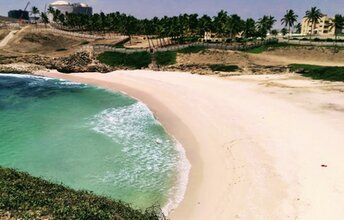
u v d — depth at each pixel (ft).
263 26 392.06
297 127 141.79
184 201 90.89
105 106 193.88
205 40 391.45
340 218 79.25
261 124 147.43
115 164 115.24
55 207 60.64
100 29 485.56
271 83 237.86
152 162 116.88
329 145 121.70
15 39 418.51
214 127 147.33
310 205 84.74
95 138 139.13
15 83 266.16
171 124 156.56
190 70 298.35
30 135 140.67
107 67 320.50
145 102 201.57
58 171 108.47
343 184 94.43
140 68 321.32
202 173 106.32
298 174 100.94
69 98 214.69
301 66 279.49
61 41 424.87
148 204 89.71
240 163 110.52
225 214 83.25
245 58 310.45
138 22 428.15
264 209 84.07
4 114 171.63
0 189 63.46
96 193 94.89
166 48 340.39
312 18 414.41
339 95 197.98
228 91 215.31
